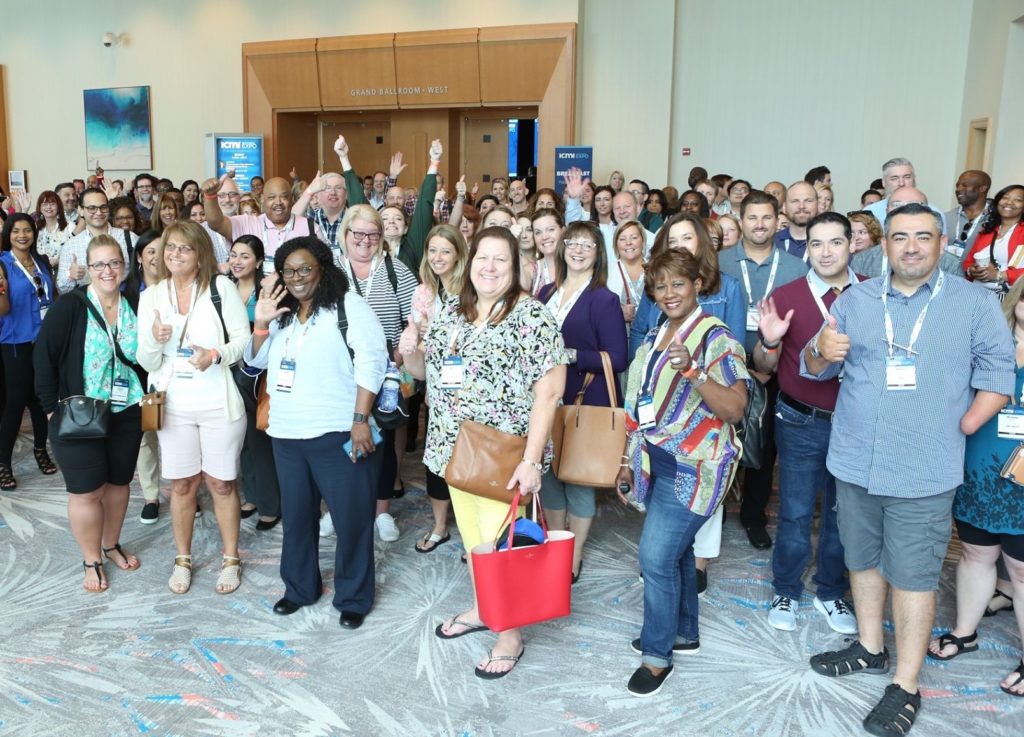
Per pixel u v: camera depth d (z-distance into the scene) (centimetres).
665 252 231
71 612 289
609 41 1014
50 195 618
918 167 949
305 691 242
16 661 257
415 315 279
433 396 257
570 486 316
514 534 239
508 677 251
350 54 1089
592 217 789
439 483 344
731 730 225
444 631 274
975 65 881
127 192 1136
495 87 1038
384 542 356
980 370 219
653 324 325
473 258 242
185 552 313
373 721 228
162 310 296
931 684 248
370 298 337
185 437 299
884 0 936
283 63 1123
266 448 358
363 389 266
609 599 306
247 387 304
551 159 1028
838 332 238
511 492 237
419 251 409
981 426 227
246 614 290
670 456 235
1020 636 258
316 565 295
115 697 238
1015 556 239
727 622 289
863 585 252
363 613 285
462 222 507
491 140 1141
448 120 1115
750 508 364
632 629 283
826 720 230
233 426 302
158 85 1220
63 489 419
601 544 361
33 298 422
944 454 221
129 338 308
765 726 227
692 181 898
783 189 666
